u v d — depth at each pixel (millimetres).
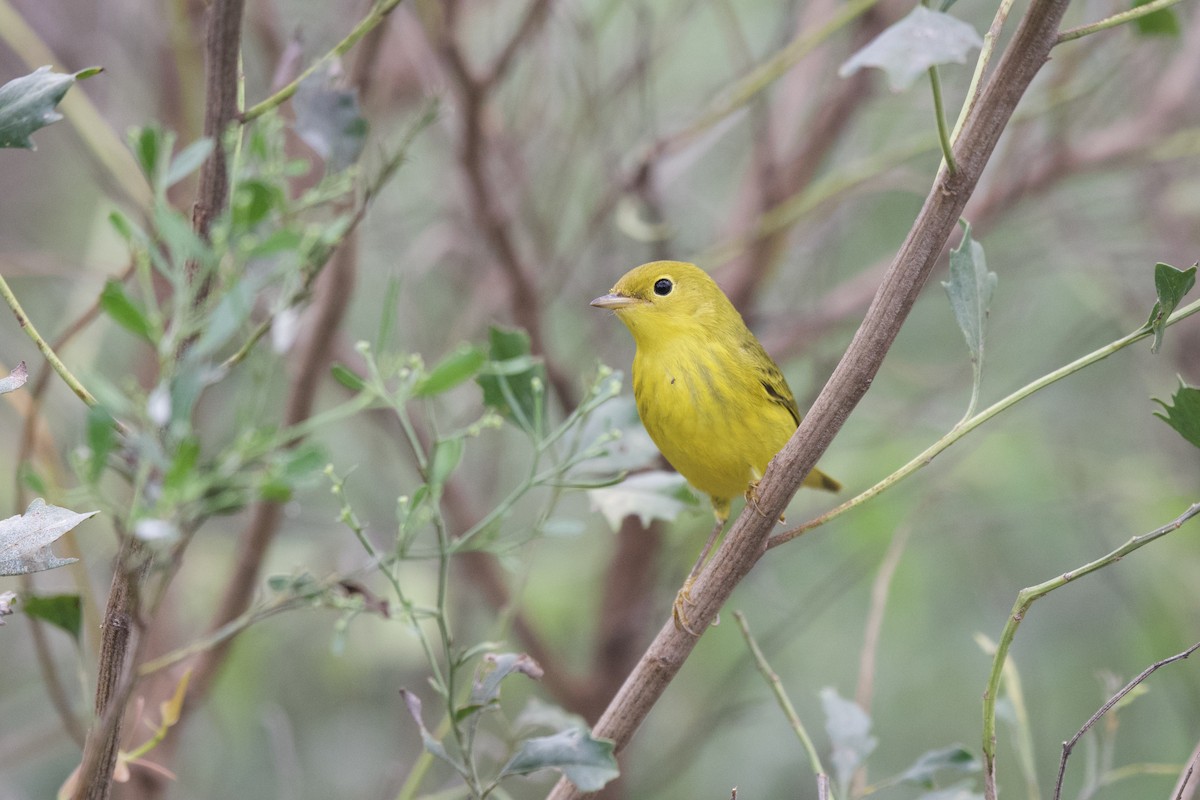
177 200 9828
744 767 12742
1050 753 12344
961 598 13234
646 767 12633
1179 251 12852
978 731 12617
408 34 10609
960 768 6352
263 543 9266
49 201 13859
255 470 4371
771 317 11977
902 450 12664
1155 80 12828
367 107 9164
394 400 4496
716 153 14133
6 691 11672
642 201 10766
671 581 11953
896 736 12703
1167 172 12867
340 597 4840
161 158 3920
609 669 11492
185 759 11781
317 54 10492
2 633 11992
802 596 13234
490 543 5531
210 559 11805
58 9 12461
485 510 11695
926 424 12891
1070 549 13289
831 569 13242
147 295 3852
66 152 13898
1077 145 12148
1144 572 12500
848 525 12484
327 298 8992
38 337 4352
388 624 11680
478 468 12867
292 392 9359
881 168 10891
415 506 4875
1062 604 13078
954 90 11883
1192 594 12141
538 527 5605
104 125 9797
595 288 12297
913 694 12914
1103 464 13156
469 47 11672
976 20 12297
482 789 4953
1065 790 12156
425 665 11789
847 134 12969
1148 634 12023
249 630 10969
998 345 12922
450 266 13445
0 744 10836
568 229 13594
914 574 12383
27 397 7305
